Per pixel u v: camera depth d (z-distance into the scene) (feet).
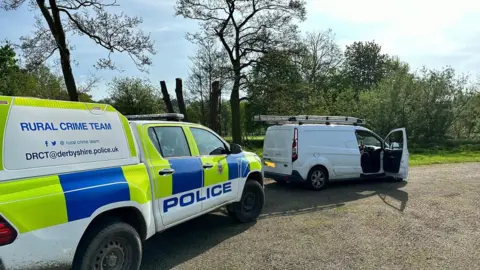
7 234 7.82
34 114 9.08
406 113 78.33
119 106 116.16
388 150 30.76
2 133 8.27
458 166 43.73
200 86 105.60
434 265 13.05
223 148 17.61
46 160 9.06
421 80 79.10
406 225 18.03
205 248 14.94
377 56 171.32
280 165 28.27
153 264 13.23
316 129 28.27
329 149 28.40
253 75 69.10
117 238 10.59
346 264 13.15
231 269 12.73
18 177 8.36
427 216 19.72
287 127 28.12
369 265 13.05
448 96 77.05
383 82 85.76
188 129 15.49
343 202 23.53
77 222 9.30
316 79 125.59
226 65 71.15
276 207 22.27
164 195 12.95
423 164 45.85
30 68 42.70
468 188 28.25
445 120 76.95
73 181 9.53
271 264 13.17
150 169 12.50
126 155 11.62
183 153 14.69
